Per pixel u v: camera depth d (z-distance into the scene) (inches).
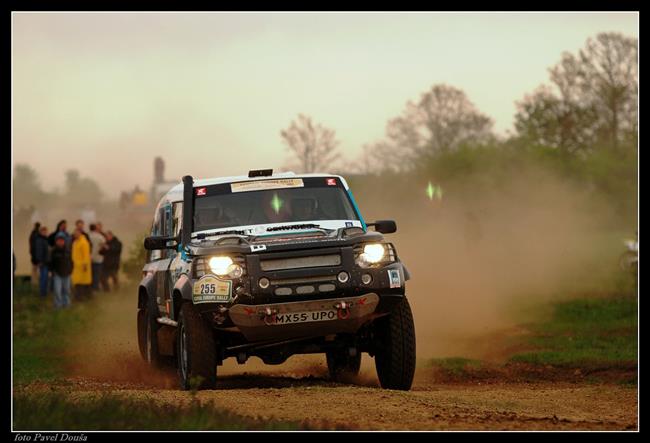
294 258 924.6
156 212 1205.7
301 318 920.3
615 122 6781.5
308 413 753.0
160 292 1139.9
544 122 6811.0
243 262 923.4
